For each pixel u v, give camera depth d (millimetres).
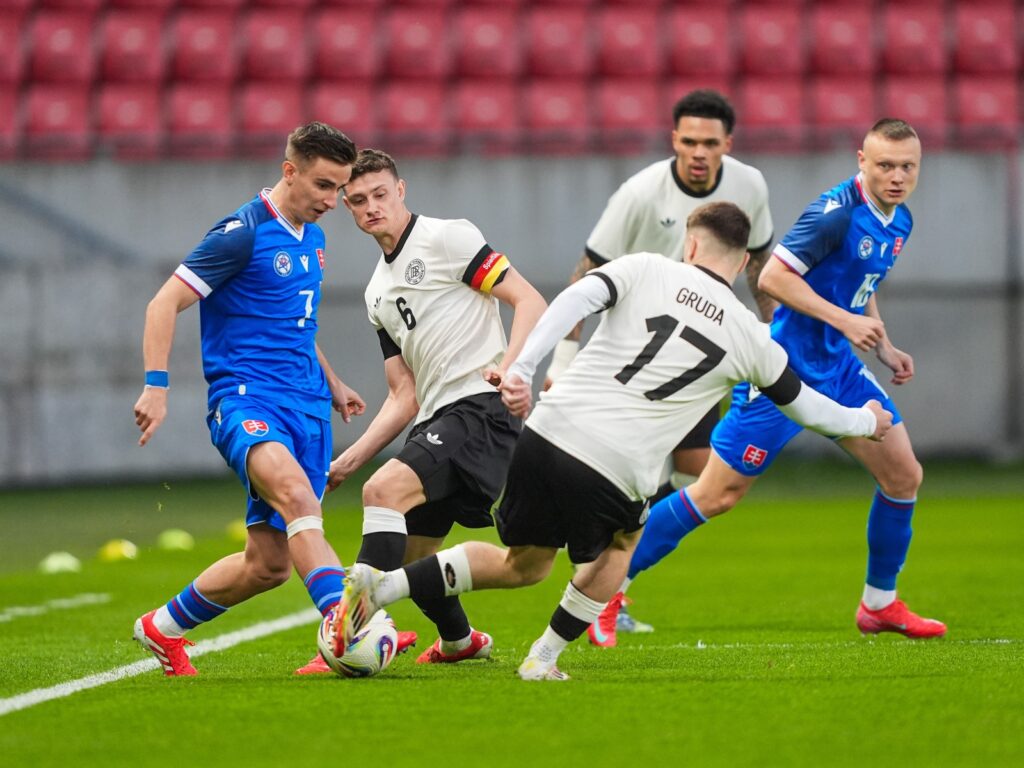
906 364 21703
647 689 15945
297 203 18062
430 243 18703
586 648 21031
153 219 57281
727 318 16234
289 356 18219
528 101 65500
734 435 22016
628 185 25062
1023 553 34094
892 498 21594
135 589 29547
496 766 12273
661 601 27359
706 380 16188
